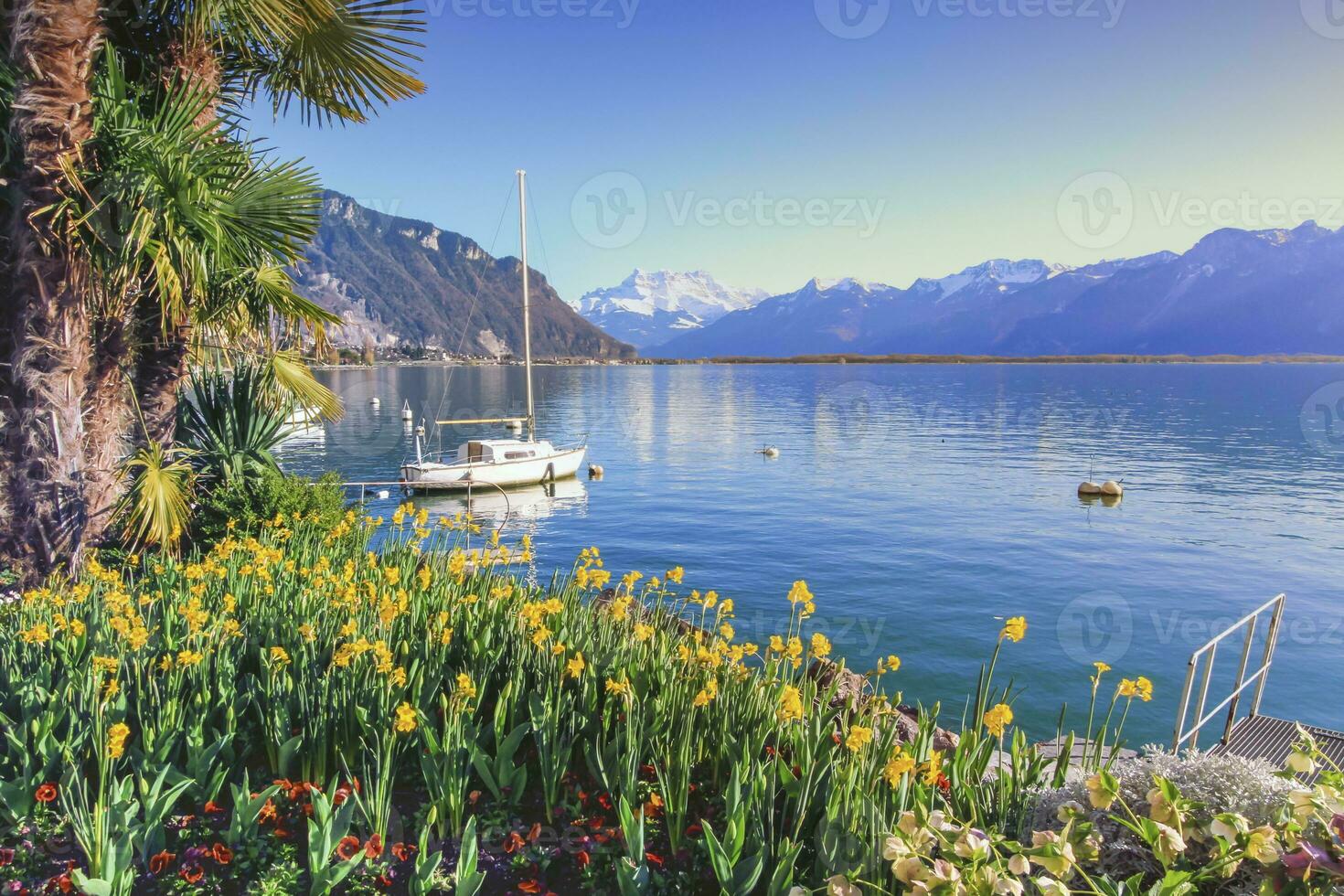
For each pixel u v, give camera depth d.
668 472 39.78
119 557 8.59
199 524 9.91
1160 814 2.76
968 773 4.04
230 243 8.49
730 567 20.77
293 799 4.12
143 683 4.98
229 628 5.44
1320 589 19.64
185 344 10.05
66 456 8.09
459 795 3.91
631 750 4.12
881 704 4.84
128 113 8.15
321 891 3.36
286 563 7.74
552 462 34.97
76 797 3.85
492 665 5.31
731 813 3.60
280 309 9.77
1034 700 11.88
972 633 15.09
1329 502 32.44
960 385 148.88
